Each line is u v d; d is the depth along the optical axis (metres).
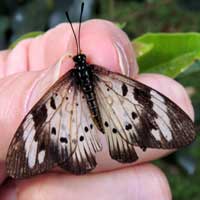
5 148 0.20
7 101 0.19
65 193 0.21
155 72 0.23
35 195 0.21
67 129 0.19
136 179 0.21
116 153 0.19
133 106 0.19
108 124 0.19
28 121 0.18
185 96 0.21
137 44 0.22
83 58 0.19
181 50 0.23
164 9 0.39
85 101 0.19
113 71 0.20
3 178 0.23
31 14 0.37
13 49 0.24
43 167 0.18
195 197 0.34
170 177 0.35
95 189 0.21
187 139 0.18
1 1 0.38
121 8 0.39
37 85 0.19
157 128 0.19
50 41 0.23
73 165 0.19
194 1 0.39
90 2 0.37
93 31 0.20
